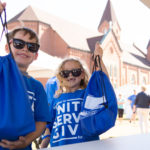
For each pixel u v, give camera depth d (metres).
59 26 27.39
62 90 2.00
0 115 0.79
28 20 24.50
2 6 0.95
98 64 1.53
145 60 38.91
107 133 8.37
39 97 1.32
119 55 31.56
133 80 33.81
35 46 1.34
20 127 0.80
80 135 1.68
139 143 0.96
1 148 0.93
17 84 0.86
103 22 38.25
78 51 26.39
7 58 0.93
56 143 1.75
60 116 1.83
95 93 1.47
